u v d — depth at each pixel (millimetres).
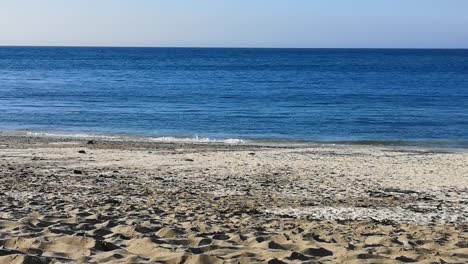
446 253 5965
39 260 4836
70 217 7797
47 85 60906
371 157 20500
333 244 6277
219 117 34812
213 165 17562
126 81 69250
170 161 18219
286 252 5496
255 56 196500
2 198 10344
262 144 24703
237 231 7258
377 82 70375
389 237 7121
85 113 35906
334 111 38750
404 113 37844
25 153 19375
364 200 12430
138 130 29219
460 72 94688
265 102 44625
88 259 5066
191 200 11477
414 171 17219
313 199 12344
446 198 13023
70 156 18844
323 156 20453
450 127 31484
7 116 33812
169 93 52125
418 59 167500
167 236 6551
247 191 13164
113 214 8664
